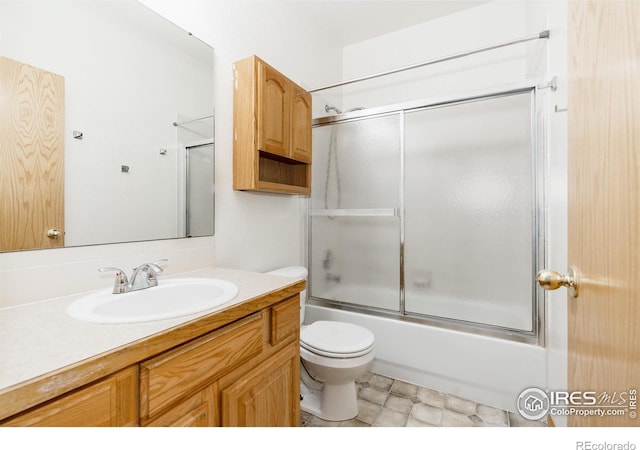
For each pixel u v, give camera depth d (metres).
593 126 0.58
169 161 1.30
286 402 1.10
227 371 0.86
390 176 2.00
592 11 0.58
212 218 1.49
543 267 1.53
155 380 0.66
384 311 2.01
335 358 1.39
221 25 1.56
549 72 1.46
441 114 1.83
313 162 2.29
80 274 1.01
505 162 1.66
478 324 1.72
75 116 1.01
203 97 1.45
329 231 2.24
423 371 1.79
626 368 0.45
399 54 2.56
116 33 1.12
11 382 0.47
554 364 1.35
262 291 1.02
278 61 1.99
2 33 0.85
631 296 0.44
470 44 2.29
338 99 2.76
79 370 0.53
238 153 1.56
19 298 0.88
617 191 0.48
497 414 1.54
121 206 1.13
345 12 2.32
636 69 0.42
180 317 0.76
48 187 0.94
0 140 0.85
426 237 1.88
